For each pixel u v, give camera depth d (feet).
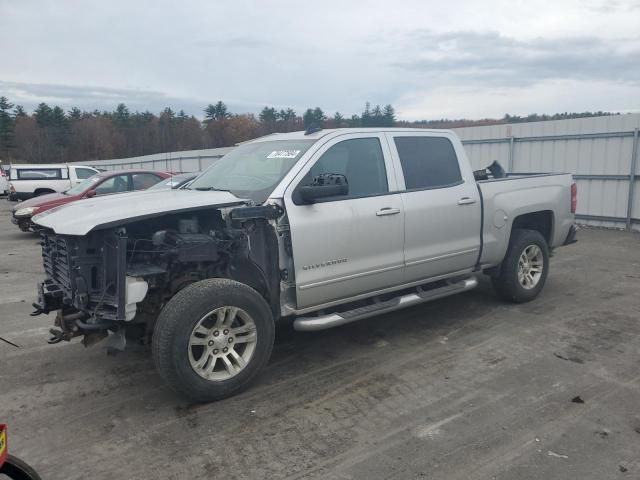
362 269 15.46
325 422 12.05
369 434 11.48
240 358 13.32
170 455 10.85
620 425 11.61
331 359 15.76
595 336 17.16
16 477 7.72
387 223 15.87
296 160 14.90
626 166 41.19
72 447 11.23
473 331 17.88
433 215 17.04
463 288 18.34
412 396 13.23
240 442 11.28
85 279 12.38
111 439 11.51
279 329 18.48
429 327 18.42
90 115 317.63
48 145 284.00
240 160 16.99
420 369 14.87
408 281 16.96
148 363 15.75
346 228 14.94
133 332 13.60
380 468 10.21
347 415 12.35
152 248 13.12
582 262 29.07
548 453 10.59
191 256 12.85
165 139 261.65
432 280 17.75
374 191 16.01
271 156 15.93
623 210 41.75
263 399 13.25
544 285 23.57
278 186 14.21
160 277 13.06
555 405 12.57
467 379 14.12
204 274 13.75
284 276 14.19
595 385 13.60
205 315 12.44
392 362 15.42
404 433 11.48
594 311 19.83
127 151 280.10
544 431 11.42
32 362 15.96
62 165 67.92
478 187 18.70
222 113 281.13
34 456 10.90
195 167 98.27
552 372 14.44
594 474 9.89
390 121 68.39
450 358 15.60
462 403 12.78
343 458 10.59
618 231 40.91
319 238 14.42
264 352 13.57
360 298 15.93
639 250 32.60
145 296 12.53
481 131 51.39
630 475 9.84
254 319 13.29
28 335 18.47
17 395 13.75
